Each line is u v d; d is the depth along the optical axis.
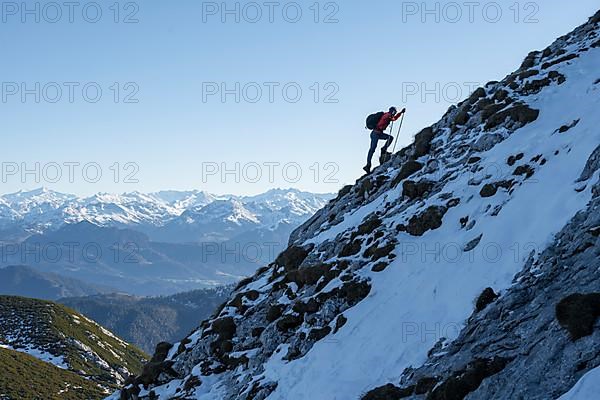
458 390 15.91
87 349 156.50
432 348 19.36
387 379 19.41
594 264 17.17
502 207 24.23
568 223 19.95
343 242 30.88
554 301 17.06
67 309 187.38
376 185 36.00
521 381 14.48
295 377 22.95
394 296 23.81
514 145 28.17
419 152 35.03
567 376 13.58
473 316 19.22
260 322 30.03
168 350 34.53
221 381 28.14
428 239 26.14
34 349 148.00
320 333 24.86
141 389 31.58
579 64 33.94
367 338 22.23
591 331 14.19
